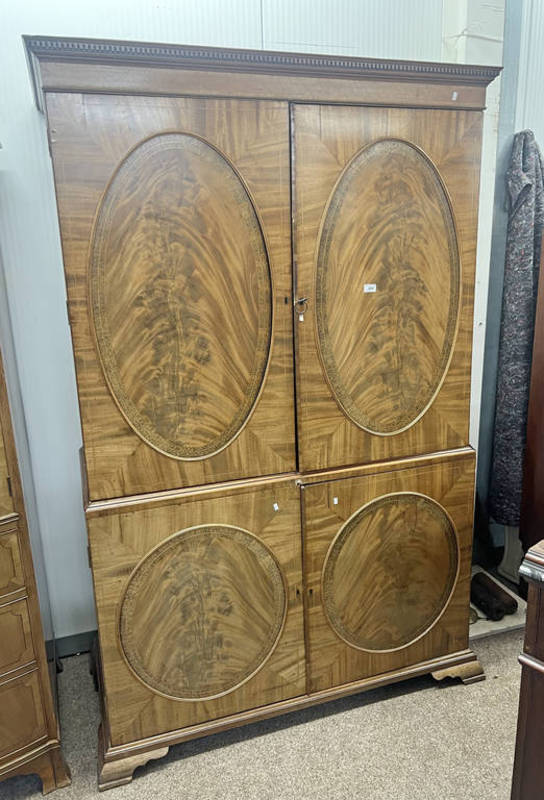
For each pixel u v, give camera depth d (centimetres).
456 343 173
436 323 169
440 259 166
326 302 156
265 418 158
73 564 212
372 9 206
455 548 187
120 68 129
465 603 192
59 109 127
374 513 173
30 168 180
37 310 190
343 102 146
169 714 164
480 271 233
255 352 153
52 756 158
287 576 167
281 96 141
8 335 175
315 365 158
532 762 103
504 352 243
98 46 125
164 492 152
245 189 143
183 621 159
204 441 154
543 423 210
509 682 195
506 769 160
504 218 239
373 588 178
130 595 153
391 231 158
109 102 130
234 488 157
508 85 228
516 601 230
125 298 140
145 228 138
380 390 167
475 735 172
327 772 161
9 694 151
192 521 155
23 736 154
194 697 165
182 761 166
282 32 196
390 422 171
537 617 99
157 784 159
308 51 201
